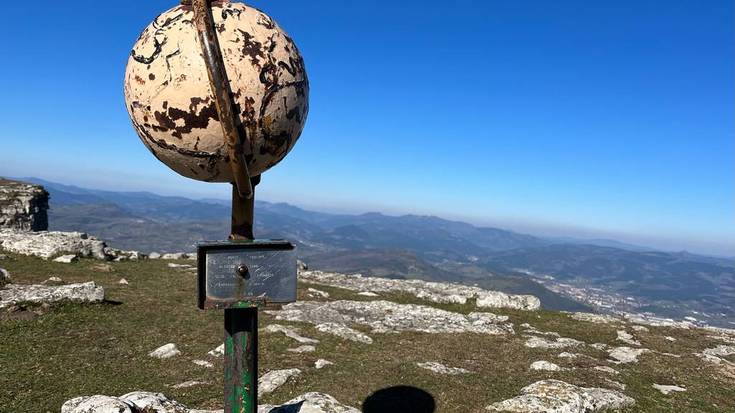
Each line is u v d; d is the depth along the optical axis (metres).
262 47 4.79
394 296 26.05
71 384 11.16
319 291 25.27
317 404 8.75
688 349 18.55
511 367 14.27
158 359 13.40
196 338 15.45
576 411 10.45
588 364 15.02
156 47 4.72
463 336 17.86
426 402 10.85
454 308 24.38
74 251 26.47
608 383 13.08
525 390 11.40
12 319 14.96
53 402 10.12
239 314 5.30
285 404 8.91
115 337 14.95
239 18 4.78
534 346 16.98
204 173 5.32
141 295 20.19
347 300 23.78
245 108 4.72
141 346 14.38
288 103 5.05
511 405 10.45
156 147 5.18
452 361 14.55
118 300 18.94
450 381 12.33
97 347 13.94
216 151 4.98
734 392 13.62
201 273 4.98
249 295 5.10
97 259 27.17
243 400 5.39
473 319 21.47
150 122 4.92
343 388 11.48
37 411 9.64
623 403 11.46
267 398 10.70
